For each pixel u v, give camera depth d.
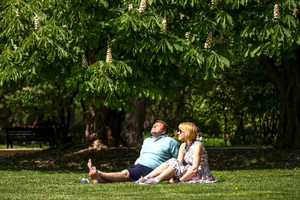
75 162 17.00
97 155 18.45
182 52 12.96
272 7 13.42
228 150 21.06
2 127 33.44
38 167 15.68
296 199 6.52
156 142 9.84
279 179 9.87
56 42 13.56
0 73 13.80
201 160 9.11
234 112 25.81
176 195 7.02
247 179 9.90
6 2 13.85
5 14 13.78
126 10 13.41
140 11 12.56
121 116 20.97
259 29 13.18
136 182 8.96
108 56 12.70
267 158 16.50
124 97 13.23
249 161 15.95
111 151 19.25
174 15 13.17
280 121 18.94
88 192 7.56
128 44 12.57
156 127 9.96
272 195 6.96
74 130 33.16
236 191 7.50
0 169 14.92
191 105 27.12
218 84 25.23
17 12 13.56
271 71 18.94
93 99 13.17
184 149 9.31
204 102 26.58
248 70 24.47
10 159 18.66
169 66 13.55
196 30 13.31
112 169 14.61
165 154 9.72
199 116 26.45
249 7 14.03
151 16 12.45
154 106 29.33
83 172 13.66
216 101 26.05
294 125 18.41
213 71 12.71
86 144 20.23
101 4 13.48
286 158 15.98
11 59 14.00
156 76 13.78
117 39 12.82
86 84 12.48
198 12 13.58
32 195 7.30
